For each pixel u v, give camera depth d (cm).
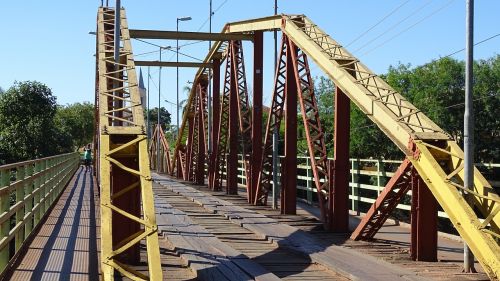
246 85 2469
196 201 2195
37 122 3612
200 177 3422
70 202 1877
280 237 1332
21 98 3666
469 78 984
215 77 2977
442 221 2095
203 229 1420
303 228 1562
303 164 2708
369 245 1284
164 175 4947
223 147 2931
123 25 1816
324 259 1062
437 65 2483
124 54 1520
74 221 1422
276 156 2011
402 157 2647
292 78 1852
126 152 912
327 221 1530
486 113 2345
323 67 1448
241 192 2834
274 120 2005
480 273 957
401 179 1159
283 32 1831
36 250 1040
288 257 1152
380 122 1169
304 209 2045
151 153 6719
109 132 898
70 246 1081
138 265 955
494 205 914
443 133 1068
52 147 3666
